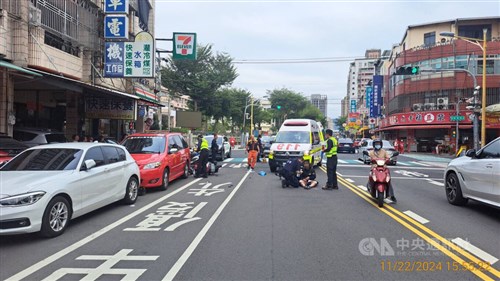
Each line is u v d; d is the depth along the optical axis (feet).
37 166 25.57
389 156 34.27
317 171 62.44
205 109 150.92
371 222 26.22
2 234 20.47
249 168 65.62
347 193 39.06
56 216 22.74
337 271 17.15
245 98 198.18
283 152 56.80
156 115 118.21
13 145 34.76
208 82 142.20
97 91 55.01
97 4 62.75
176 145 46.16
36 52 44.47
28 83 50.06
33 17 43.78
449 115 134.10
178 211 29.84
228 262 18.24
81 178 25.14
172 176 43.75
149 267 17.58
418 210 30.48
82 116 64.85
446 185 33.81
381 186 31.99
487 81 133.28
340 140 129.49
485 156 28.78
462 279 16.34
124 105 66.80
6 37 41.06
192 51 72.18
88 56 58.70
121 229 24.36
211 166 55.88
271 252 19.71
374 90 206.39
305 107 284.61
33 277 16.46
